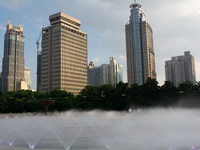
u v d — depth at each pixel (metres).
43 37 199.88
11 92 139.00
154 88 84.81
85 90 96.31
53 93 132.62
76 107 103.00
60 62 185.00
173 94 82.62
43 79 194.75
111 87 95.12
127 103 86.19
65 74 188.50
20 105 100.69
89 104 89.69
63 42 189.50
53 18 196.00
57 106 104.75
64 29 192.12
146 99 84.12
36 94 124.69
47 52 195.00
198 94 83.31
